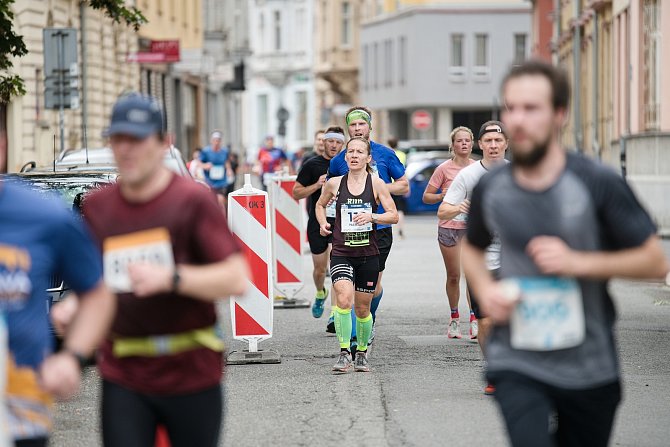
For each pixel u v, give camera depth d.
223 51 136.62
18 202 11.27
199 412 12.59
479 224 12.38
